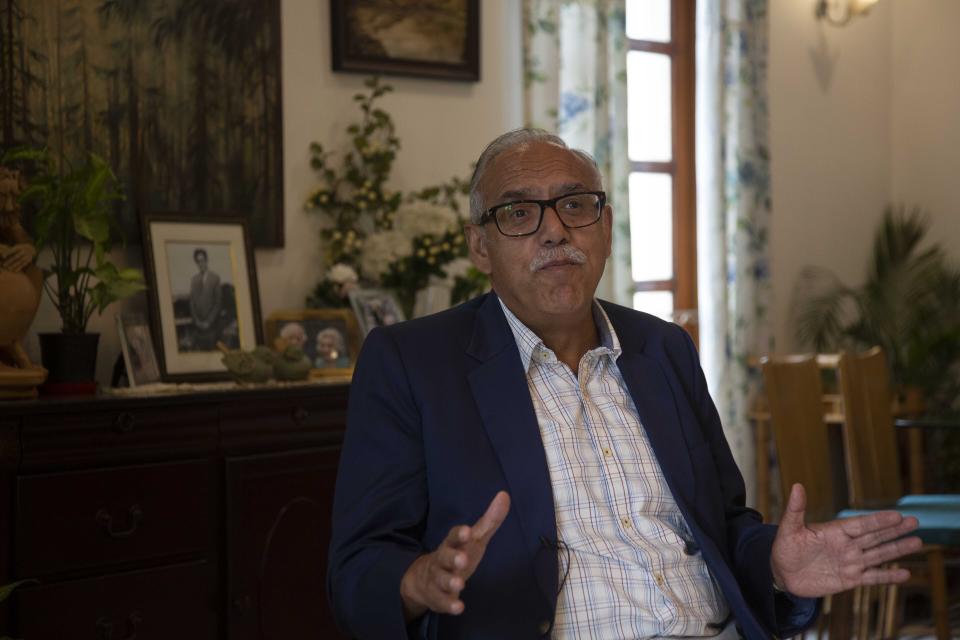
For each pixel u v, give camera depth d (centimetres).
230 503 319
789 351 591
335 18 410
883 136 639
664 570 195
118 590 298
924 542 354
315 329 380
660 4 545
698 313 548
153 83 367
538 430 196
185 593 311
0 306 300
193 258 361
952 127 622
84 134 354
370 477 193
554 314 201
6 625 281
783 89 592
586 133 479
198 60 376
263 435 328
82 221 321
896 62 641
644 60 540
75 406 290
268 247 392
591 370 209
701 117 543
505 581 185
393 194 413
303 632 334
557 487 195
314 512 338
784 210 591
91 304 327
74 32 352
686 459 204
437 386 197
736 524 207
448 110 446
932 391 576
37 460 286
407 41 429
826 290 607
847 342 600
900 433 575
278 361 346
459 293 411
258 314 372
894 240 625
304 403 336
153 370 342
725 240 543
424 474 194
